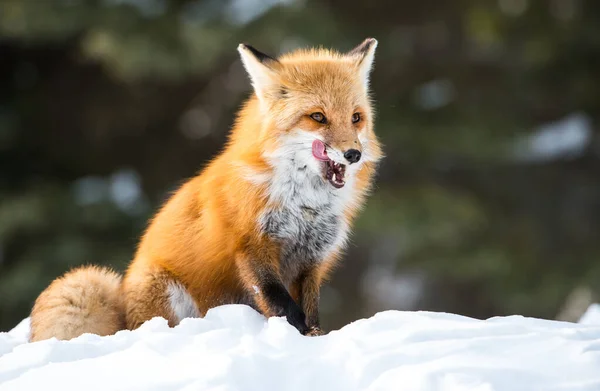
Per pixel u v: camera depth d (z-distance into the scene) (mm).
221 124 19922
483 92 20016
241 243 6270
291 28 16719
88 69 20016
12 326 17797
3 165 19766
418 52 19766
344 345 4746
